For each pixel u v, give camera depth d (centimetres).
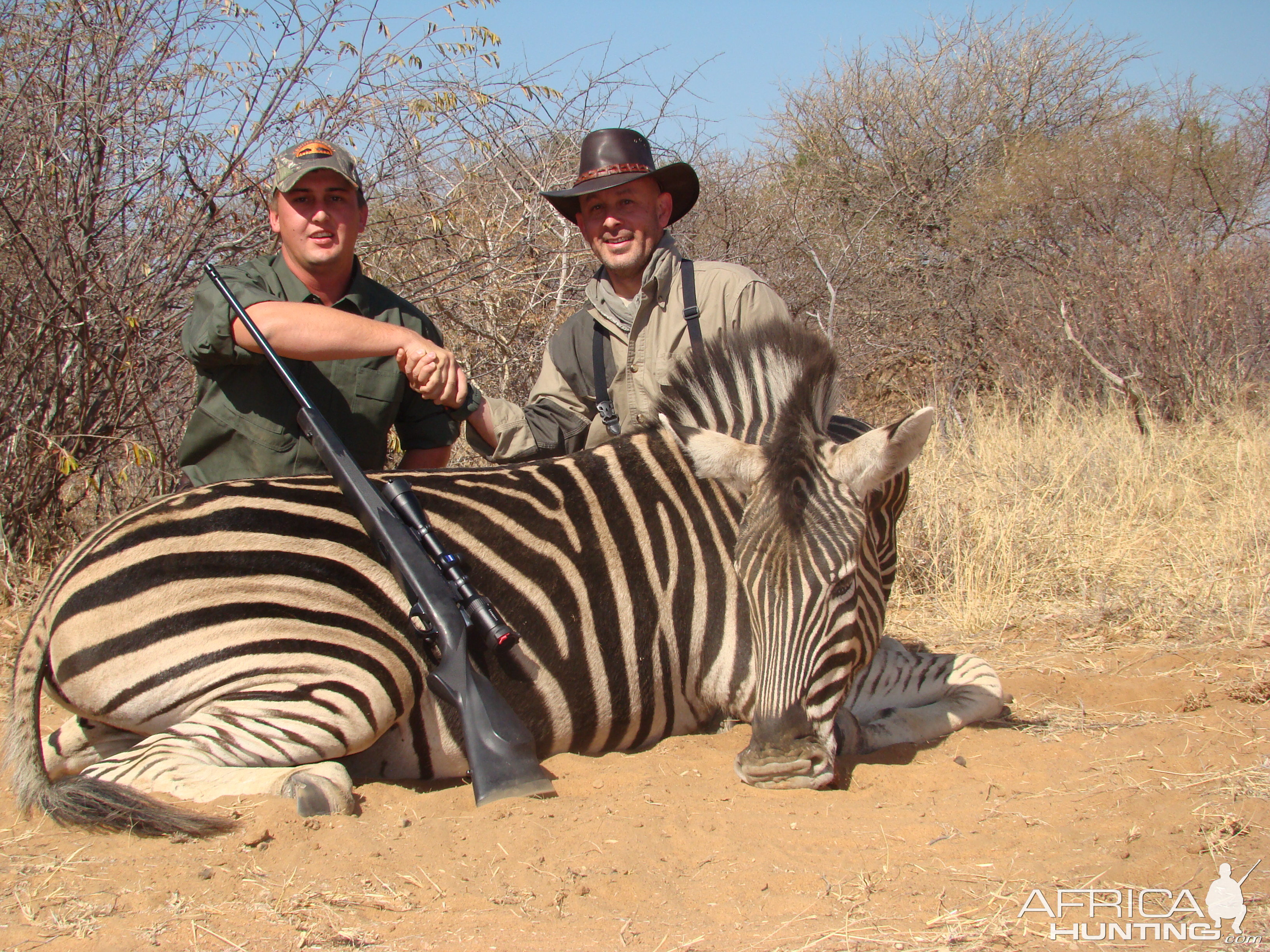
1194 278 998
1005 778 316
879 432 298
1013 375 1047
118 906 227
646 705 333
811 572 294
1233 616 480
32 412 561
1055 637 481
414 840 257
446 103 621
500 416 394
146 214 577
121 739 308
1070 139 1272
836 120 1506
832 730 306
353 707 287
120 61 559
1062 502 640
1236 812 281
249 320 338
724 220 1018
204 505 295
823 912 230
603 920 226
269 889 234
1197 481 690
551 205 727
